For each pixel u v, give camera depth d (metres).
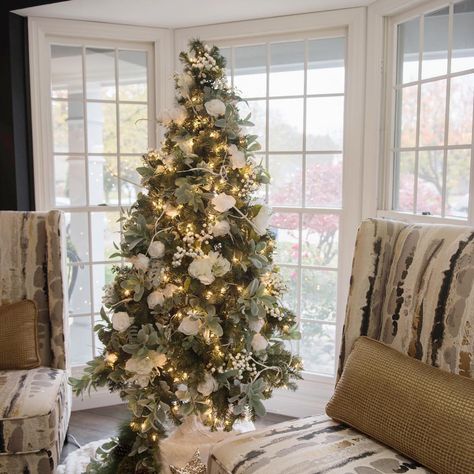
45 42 2.91
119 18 2.88
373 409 1.58
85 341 3.15
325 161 2.87
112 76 3.04
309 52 2.84
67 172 3.05
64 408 2.19
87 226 3.11
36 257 2.42
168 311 1.99
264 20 2.84
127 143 3.12
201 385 1.89
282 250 3.01
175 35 3.03
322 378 2.91
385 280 1.82
